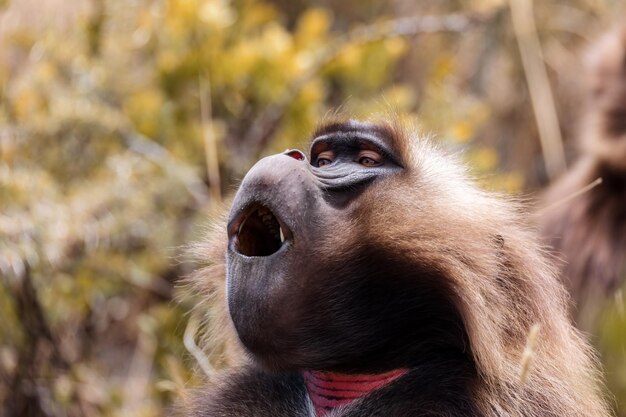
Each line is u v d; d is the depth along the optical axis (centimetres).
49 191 654
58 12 774
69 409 640
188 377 624
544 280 408
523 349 394
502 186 726
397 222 391
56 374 634
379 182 398
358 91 776
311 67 752
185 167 693
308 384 418
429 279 391
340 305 387
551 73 1020
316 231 384
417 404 387
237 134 741
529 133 962
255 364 407
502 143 964
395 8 985
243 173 696
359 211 391
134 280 685
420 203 396
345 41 804
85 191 664
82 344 693
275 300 380
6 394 622
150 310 691
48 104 717
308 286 383
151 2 784
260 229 402
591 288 751
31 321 620
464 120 799
